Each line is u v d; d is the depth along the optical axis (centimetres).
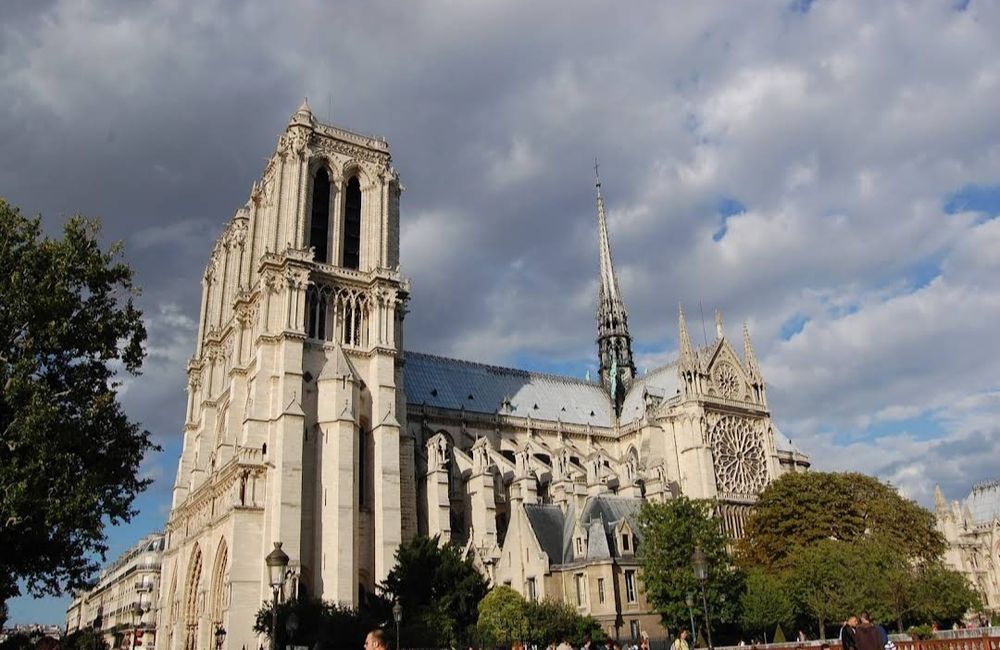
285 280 9538
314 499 8938
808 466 14738
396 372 10306
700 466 11925
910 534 9838
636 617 8331
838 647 5788
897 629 8806
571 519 9381
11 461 4278
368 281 10381
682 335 12744
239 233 11638
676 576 7625
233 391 9769
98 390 5000
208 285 12862
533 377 14100
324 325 9931
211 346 11400
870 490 10044
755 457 12700
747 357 13412
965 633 7212
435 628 7088
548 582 8750
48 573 4950
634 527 9088
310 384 9500
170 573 11025
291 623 6188
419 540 8025
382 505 9050
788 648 6278
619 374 14750
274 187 10362
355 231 10969
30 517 4309
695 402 12300
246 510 8506
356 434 9325
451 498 10469
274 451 8794
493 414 12312
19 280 4547
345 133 11056
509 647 6906
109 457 4975
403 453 9956
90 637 12838
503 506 10594
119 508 4997
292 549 8312
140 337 5122
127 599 19625
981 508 19338
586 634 7412
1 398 4469
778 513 9838
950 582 9000
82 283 4909
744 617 7819
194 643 9644
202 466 10694
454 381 12888
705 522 8019
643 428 12775
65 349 4831
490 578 8650
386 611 7406
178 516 10988
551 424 12838
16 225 4797
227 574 8381
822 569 8119
